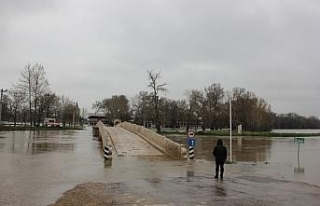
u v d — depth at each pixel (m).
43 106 90.25
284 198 13.38
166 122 110.88
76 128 104.88
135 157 29.98
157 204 12.09
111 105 130.75
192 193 14.19
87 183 16.52
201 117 97.25
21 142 43.28
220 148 18.80
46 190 15.05
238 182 17.39
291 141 60.62
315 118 172.00
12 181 17.19
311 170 23.25
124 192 14.29
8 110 104.62
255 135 78.69
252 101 99.12
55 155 30.00
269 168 24.09
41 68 98.75
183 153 28.98
